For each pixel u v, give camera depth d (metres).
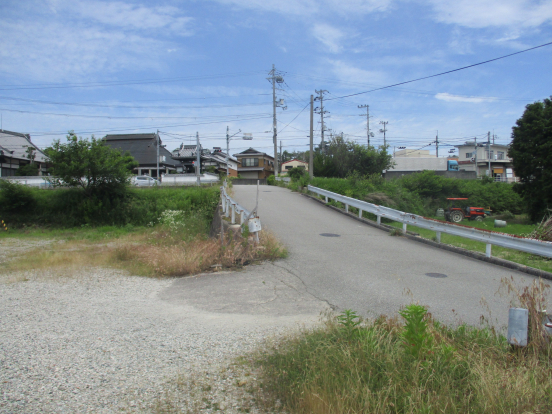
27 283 7.25
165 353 3.83
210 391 3.06
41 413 2.72
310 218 15.45
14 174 36.53
